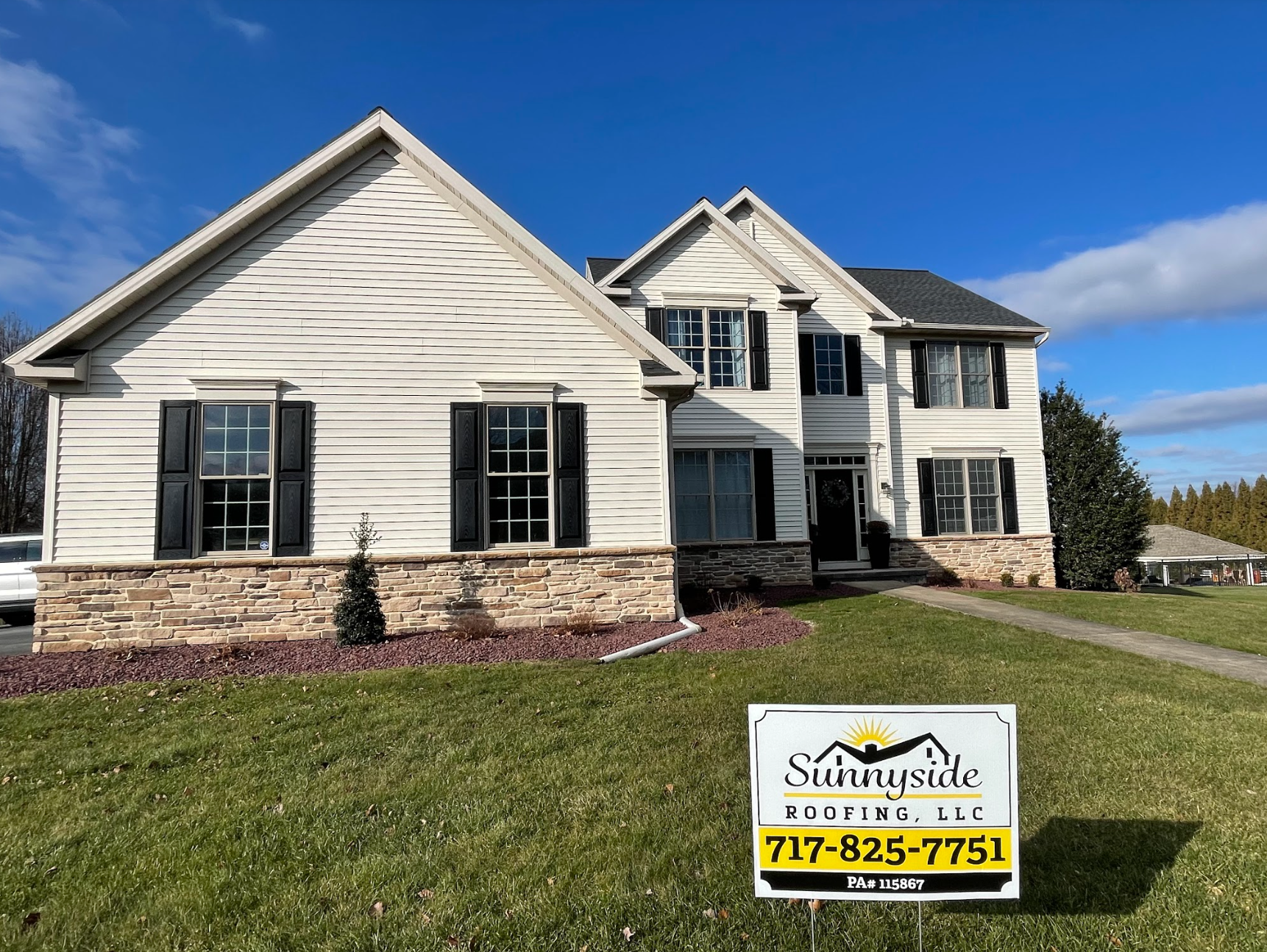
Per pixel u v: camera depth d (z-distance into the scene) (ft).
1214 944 9.79
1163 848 12.29
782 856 9.50
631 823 13.44
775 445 50.03
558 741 17.92
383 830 13.61
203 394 32.17
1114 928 10.20
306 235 33.65
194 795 15.57
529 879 11.64
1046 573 57.77
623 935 10.18
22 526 97.55
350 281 33.83
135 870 12.52
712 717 19.35
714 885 11.34
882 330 56.29
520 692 22.34
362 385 33.55
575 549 34.50
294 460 32.65
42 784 16.51
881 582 52.03
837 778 9.52
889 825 9.44
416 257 34.47
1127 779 15.08
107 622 30.66
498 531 34.32
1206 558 103.76
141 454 31.55
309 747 18.17
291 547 32.27
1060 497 58.85
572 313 35.63
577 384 35.45
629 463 35.65
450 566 33.40
